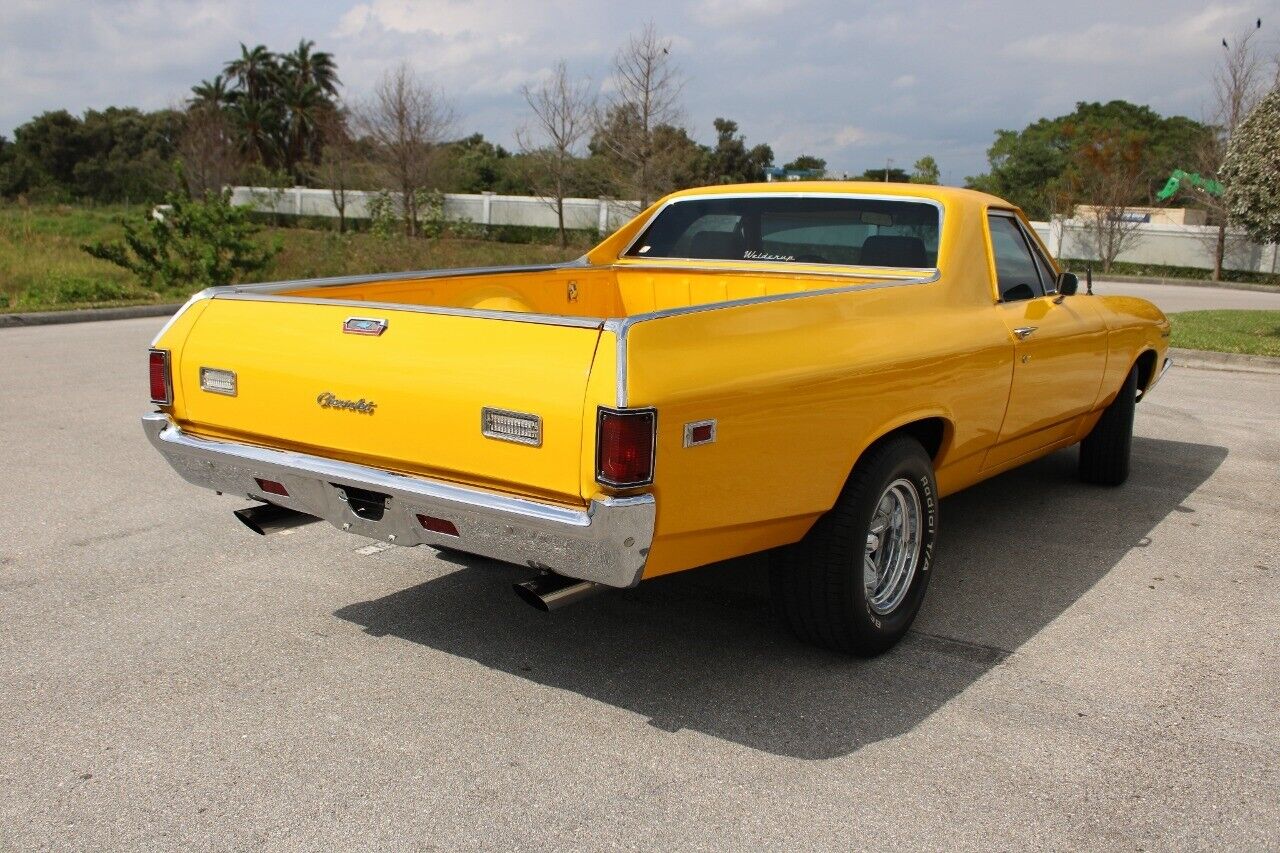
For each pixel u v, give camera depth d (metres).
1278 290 28.44
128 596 4.33
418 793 2.94
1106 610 4.43
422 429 3.23
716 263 5.53
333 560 4.83
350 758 3.12
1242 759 3.21
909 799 2.96
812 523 3.61
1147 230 33.09
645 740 3.27
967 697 3.61
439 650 3.90
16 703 3.41
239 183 46.59
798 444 3.37
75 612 4.14
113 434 7.07
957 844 2.75
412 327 3.31
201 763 3.08
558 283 5.45
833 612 3.70
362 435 3.37
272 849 2.68
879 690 3.65
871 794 2.98
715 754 3.19
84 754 3.11
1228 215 15.39
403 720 3.36
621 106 30.73
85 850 2.65
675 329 3.05
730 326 3.24
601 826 2.80
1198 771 3.14
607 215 34.16
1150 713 3.50
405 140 37.16
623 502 2.86
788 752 3.21
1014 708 3.53
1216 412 8.97
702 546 3.22
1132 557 5.11
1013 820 2.86
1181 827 2.85
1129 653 3.99
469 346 3.16
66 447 6.69
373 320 3.40
